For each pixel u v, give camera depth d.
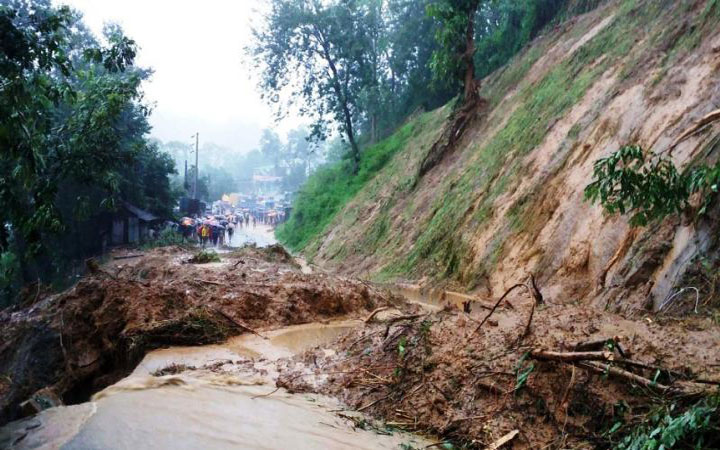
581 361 4.83
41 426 4.69
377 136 45.19
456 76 24.48
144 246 26.91
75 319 9.77
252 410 5.38
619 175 7.26
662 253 8.10
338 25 36.53
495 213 14.94
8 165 11.12
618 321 5.86
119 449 4.19
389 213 24.16
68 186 23.45
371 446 4.65
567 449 4.38
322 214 36.97
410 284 16.34
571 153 13.54
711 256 7.00
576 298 9.94
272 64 37.75
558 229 11.89
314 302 10.70
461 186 19.22
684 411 4.08
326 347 7.62
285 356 8.16
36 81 10.92
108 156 15.16
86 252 26.56
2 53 9.86
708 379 4.32
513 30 30.27
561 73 18.70
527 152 15.94
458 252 15.33
